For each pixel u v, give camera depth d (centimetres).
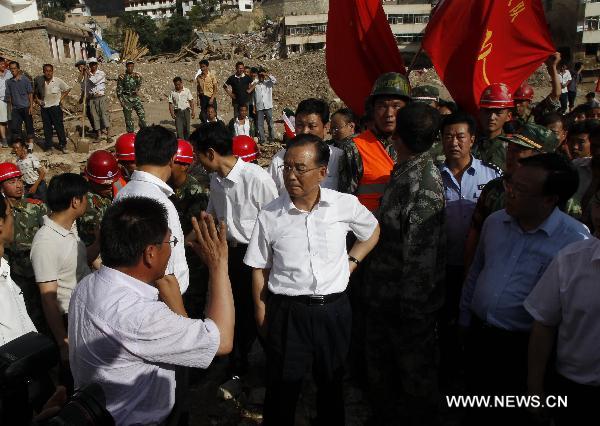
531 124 294
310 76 2155
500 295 243
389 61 405
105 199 378
